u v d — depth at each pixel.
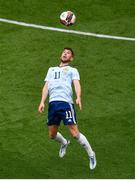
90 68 28.80
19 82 27.55
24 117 25.25
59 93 21.98
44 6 33.53
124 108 25.95
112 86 27.48
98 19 32.78
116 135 24.25
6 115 25.31
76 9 33.44
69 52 22.56
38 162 22.59
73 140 24.03
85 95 26.83
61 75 22.27
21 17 32.53
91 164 22.08
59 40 30.92
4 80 27.61
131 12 33.56
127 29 32.09
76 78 22.16
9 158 22.72
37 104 26.14
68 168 22.27
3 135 24.06
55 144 23.72
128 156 22.98
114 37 31.36
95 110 25.84
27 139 23.91
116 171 22.05
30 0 33.91
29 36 31.03
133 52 30.16
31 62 29.03
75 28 31.94
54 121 22.11
